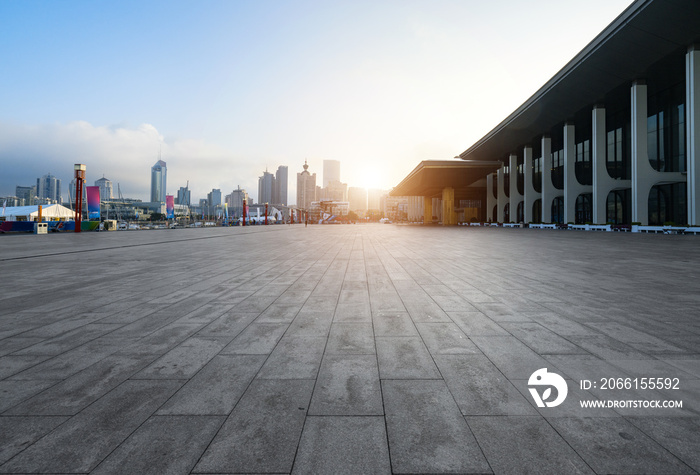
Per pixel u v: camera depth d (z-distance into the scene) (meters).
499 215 67.44
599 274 9.38
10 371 3.53
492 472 2.07
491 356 3.82
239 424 2.59
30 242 23.03
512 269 10.36
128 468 2.14
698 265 10.98
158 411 2.78
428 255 14.53
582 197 49.75
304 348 4.10
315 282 8.37
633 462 2.15
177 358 3.83
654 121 36.84
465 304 6.15
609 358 3.75
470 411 2.75
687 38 27.38
